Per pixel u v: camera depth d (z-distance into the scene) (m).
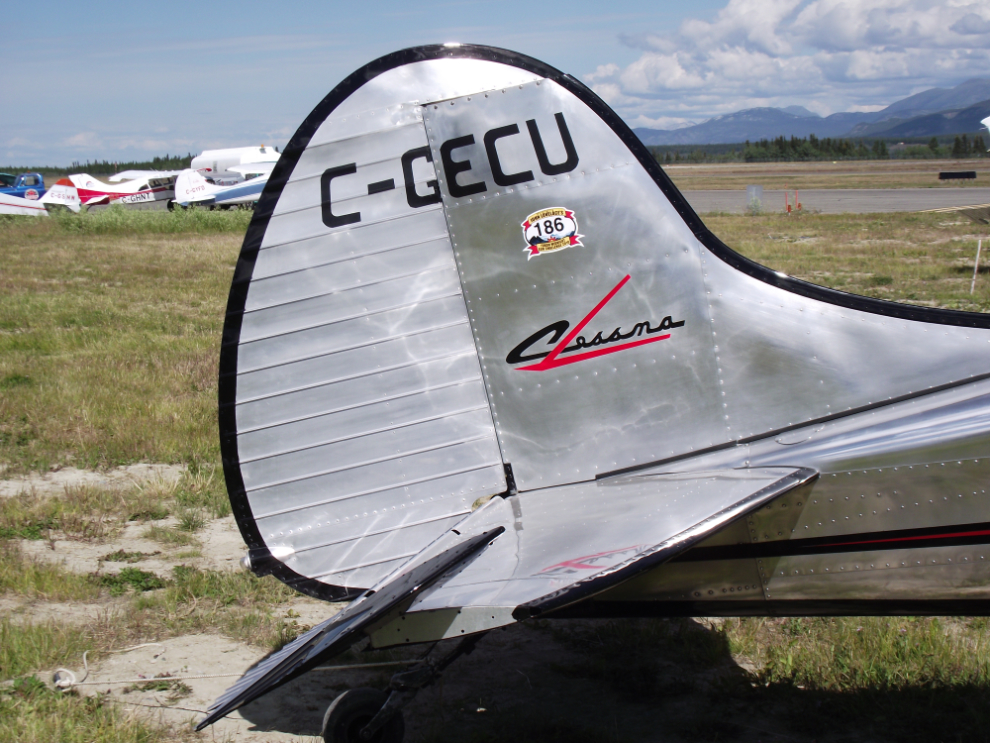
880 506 2.76
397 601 2.43
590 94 2.99
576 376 3.06
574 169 3.00
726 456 2.99
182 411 7.77
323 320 3.03
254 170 56.97
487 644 4.12
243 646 4.06
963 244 21.91
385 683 3.74
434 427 3.08
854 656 3.83
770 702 3.59
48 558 4.98
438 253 3.03
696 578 2.83
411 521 3.08
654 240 3.01
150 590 4.64
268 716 3.47
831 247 21.25
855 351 2.98
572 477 3.08
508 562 2.55
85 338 11.23
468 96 2.98
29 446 6.93
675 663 3.93
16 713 3.36
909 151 131.88
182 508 5.82
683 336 3.03
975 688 3.61
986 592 2.75
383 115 2.99
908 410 2.92
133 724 3.28
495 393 3.08
